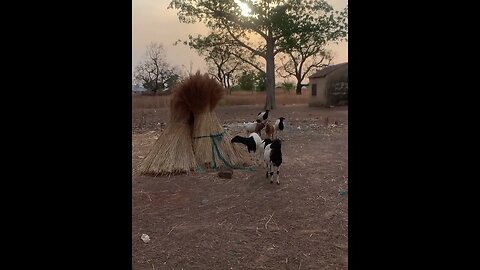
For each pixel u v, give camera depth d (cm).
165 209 503
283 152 915
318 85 2631
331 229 428
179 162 697
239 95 3216
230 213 484
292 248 381
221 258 361
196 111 752
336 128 1388
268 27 2441
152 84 2855
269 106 2508
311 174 683
